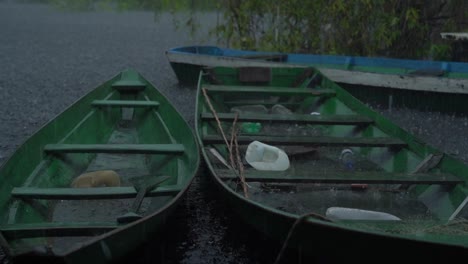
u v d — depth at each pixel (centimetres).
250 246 458
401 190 536
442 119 847
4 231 384
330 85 792
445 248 326
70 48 1683
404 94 874
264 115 664
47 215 477
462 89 811
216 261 449
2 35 1973
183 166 532
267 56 1029
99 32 2131
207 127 656
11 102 960
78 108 654
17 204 442
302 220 345
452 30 1079
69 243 415
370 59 984
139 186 461
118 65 1377
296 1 1138
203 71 843
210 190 583
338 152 654
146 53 1597
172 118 643
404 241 330
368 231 333
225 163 535
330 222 345
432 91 838
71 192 449
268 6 1159
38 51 1606
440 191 501
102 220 482
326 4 1114
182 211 534
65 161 566
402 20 1096
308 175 500
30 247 364
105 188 459
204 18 2203
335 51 1135
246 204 412
